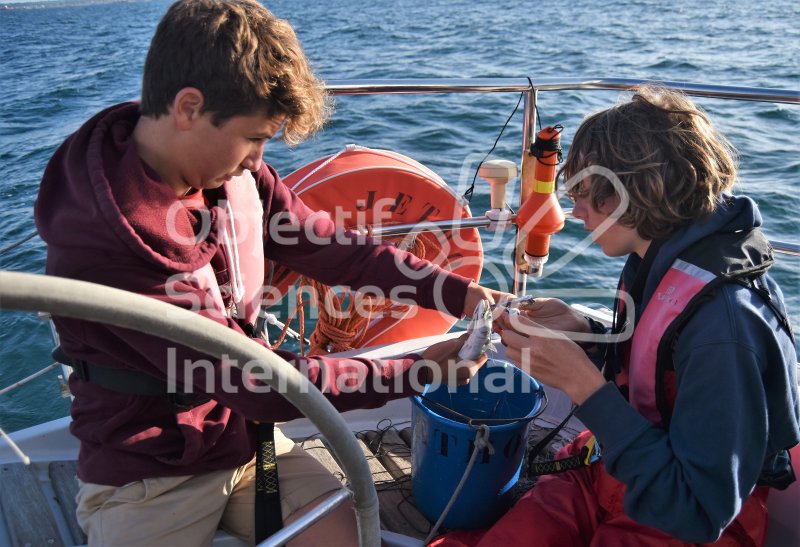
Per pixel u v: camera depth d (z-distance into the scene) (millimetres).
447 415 1792
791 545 1559
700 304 1239
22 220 5742
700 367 1209
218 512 1476
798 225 4398
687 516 1215
